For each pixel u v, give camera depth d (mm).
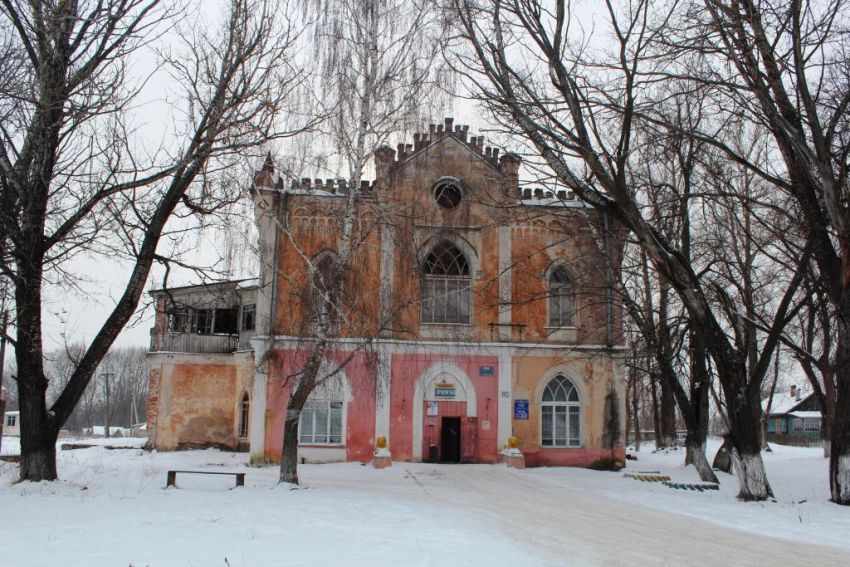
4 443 46938
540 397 28469
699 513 15367
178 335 34688
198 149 17703
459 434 28656
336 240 27625
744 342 22797
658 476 23266
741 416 17375
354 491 17922
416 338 26594
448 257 29172
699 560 10117
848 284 16031
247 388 33781
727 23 15367
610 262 23453
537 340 28750
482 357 28453
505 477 23406
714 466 27281
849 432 16219
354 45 19547
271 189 27938
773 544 11641
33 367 16703
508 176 27703
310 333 23641
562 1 16453
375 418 27719
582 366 28812
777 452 42312
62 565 8328
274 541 10312
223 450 34031
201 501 14547
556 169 17891
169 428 34031
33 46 16047
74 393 17266
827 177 15500
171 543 9914
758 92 15570
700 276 21609
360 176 19766
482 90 16953
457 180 28750
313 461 27281
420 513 14000
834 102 17453
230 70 17906
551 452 28125
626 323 28312
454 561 9148
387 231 25359
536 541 11273
